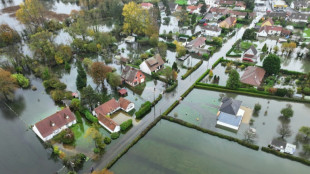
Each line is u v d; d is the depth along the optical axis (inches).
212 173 2464.3
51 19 6437.0
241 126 3061.0
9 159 2672.2
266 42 5447.8
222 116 3100.4
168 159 2623.0
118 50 5206.7
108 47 5354.3
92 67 3654.0
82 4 7628.0
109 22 7062.0
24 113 3378.4
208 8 7805.1
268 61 4001.0
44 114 3334.2
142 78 4047.7
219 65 4557.1
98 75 3631.9
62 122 3011.8
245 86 3814.0
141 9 5649.6
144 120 3196.4
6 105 3558.1
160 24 6830.7
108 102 3319.4
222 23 6279.5
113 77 3690.9
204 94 3720.5
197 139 2886.3
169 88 3759.8
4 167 2576.3
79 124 3152.1
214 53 5064.0
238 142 2800.2
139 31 5674.2
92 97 3238.2
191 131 3009.4
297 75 4008.4
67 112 3095.5
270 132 2955.2
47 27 6077.8
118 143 2829.7
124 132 2997.0
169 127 3083.2
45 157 2684.5
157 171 2476.6
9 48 5088.6
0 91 3454.7
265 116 3221.0
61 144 2834.6
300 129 2812.5
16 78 3892.7
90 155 2674.7
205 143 2829.7
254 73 3875.5
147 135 2955.2
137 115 3193.9
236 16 7096.5
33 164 2603.3
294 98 3499.0
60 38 5757.9
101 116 3095.5
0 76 3447.3
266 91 3634.4
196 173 2460.6
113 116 3284.9
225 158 2637.8
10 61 4411.9
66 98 3545.8
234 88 3735.2
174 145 2805.1
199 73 4279.0
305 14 6466.5
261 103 3484.3
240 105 3243.1
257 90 3656.5
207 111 3346.5
